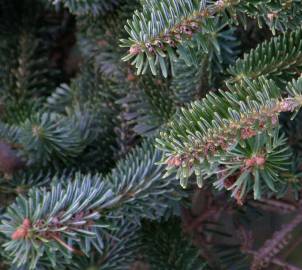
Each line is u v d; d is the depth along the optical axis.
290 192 0.56
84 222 0.48
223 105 0.46
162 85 0.57
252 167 0.48
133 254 0.58
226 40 0.53
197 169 0.45
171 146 0.45
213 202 0.63
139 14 0.47
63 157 0.57
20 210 0.48
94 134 0.60
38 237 0.47
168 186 0.54
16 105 0.64
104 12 0.59
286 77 0.51
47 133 0.55
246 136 0.45
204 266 0.60
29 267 0.49
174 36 0.46
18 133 0.58
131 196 0.52
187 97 0.55
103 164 0.60
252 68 0.50
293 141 0.57
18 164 0.57
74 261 0.55
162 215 0.56
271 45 0.51
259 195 0.48
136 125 0.58
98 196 0.51
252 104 0.45
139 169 0.53
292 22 0.48
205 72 0.53
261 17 0.51
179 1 0.46
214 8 0.46
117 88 0.60
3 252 0.52
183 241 0.59
